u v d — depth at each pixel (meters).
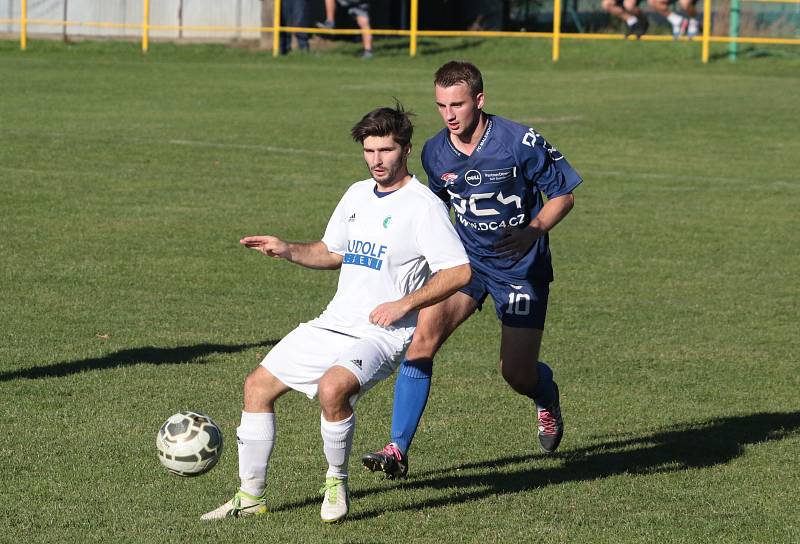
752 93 95.00
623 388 29.41
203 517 19.72
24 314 34.25
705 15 114.56
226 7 124.50
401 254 19.77
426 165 23.84
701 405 28.14
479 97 22.70
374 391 28.53
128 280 39.03
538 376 24.20
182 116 78.62
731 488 22.33
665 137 74.94
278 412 26.41
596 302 38.41
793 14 124.50
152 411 25.91
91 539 18.64
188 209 51.16
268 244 20.45
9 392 26.91
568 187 23.09
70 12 124.56
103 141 67.38
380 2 130.88
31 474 21.73
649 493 21.92
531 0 132.88
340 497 19.34
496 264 24.02
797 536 19.78
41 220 47.84
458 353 32.22
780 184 61.28
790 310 37.88
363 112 82.06
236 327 33.81
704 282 41.56
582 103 88.56
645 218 52.62
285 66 112.50
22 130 69.88
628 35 116.81
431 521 19.98
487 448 24.69
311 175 60.12
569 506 21.03
